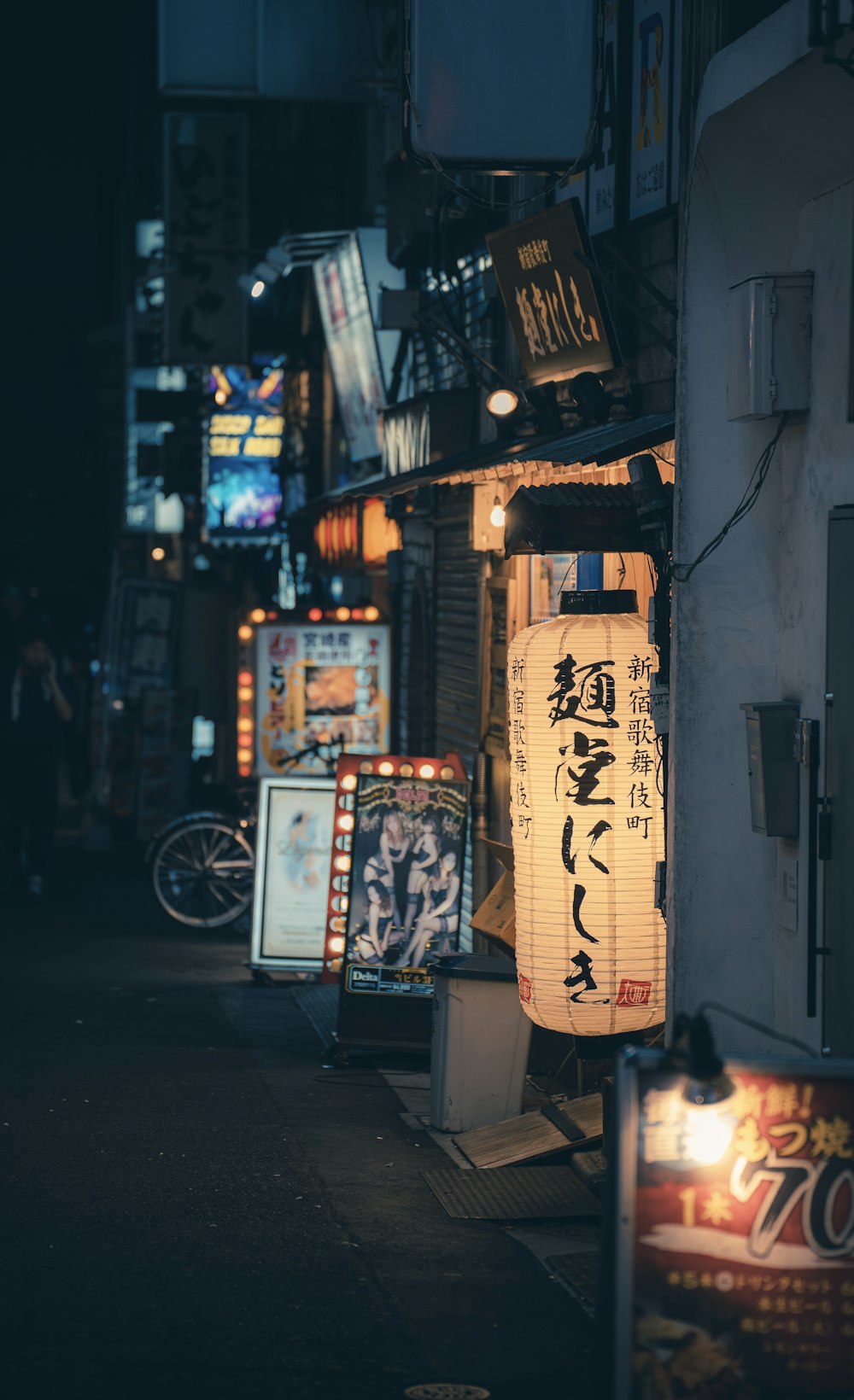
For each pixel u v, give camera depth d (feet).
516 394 33.81
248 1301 19.26
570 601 25.89
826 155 19.71
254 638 55.42
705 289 23.06
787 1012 21.79
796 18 18.39
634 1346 13.35
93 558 149.89
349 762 36.29
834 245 20.07
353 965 32.45
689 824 23.25
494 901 30.60
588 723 24.97
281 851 41.39
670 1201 13.42
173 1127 27.17
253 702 55.47
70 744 85.05
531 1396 16.70
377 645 55.52
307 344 77.05
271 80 52.37
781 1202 13.50
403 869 32.81
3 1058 31.89
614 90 31.12
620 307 30.91
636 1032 27.04
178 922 50.01
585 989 25.14
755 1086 13.56
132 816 70.69
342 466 69.82
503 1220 22.62
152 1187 23.75
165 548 113.91
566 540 24.54
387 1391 16.76
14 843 54.80
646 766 25.05
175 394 86.58
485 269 41.19
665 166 28.71
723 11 22.68
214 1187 23.85
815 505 20.90
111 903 54.70
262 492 78.54
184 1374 17.10
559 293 30.37
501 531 33.60
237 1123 27.55
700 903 23.20
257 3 52.24
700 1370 13.35
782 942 21.99
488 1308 19.20
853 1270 13.48
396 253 49.26
